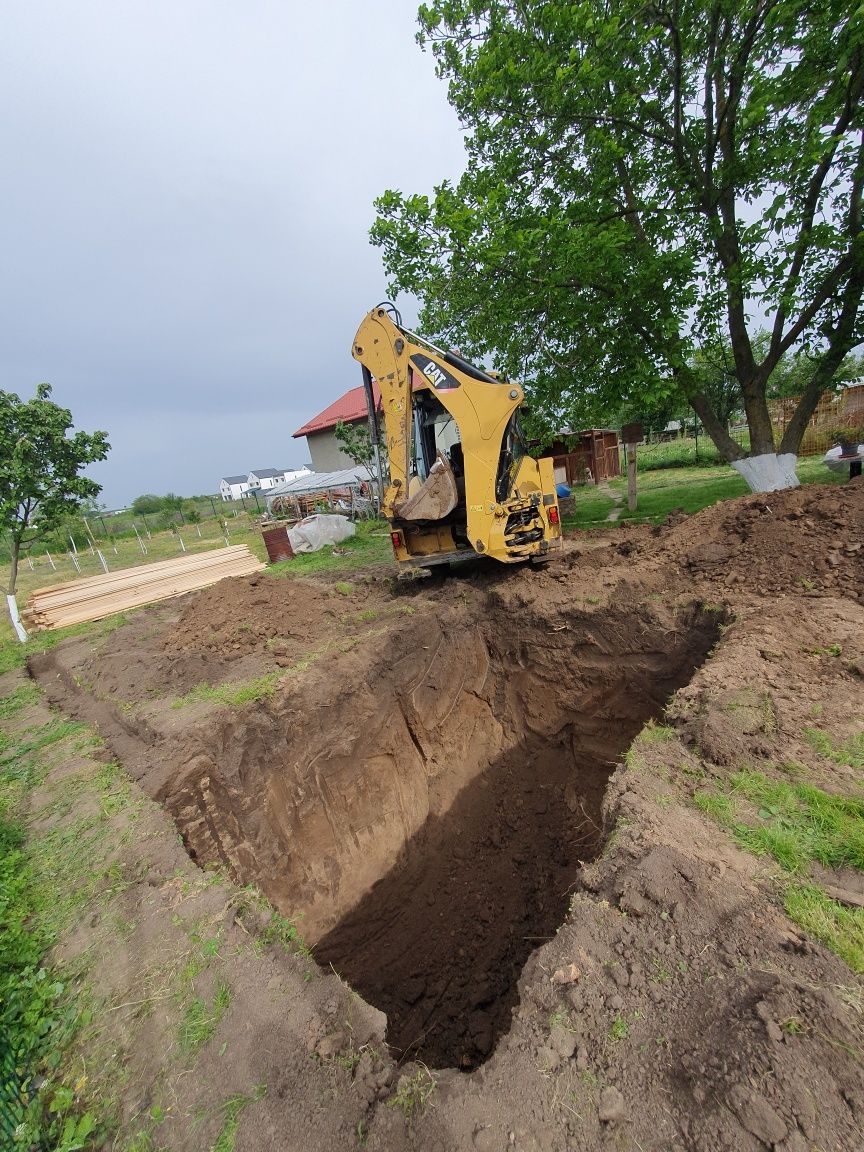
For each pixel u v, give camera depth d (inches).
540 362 511.5
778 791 122.6
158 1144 81.7
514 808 285.4
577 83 378.0
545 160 459.5
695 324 435.8
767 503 282.8
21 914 131.9
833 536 239.1
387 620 295.3
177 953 116.0
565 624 281.0
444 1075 87.2
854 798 117.2
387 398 305.4
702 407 488.4
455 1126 76.9
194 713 218.1
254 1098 85.9
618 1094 75.8
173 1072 92.0
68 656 346.6
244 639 283.9
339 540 649.0
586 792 276.4
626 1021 84.7
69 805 177.5
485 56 402.9
